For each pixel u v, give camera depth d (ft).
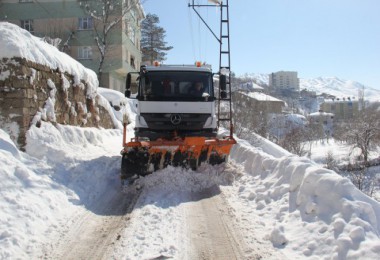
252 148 33.09
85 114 43.27
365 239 13.91
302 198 18.39
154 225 18.49
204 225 18.66
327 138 191.31
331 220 15.87
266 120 117.29
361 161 119.03
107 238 17.20
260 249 15.76
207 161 28.73
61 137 32.73
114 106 73.05
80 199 22.72
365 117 151.74
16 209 18.30
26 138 28.48
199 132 30.19
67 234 17.52
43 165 26.16
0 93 28.37
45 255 15.26
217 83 34.40
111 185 27.27
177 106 30.17
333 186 16.89
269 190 22.13
